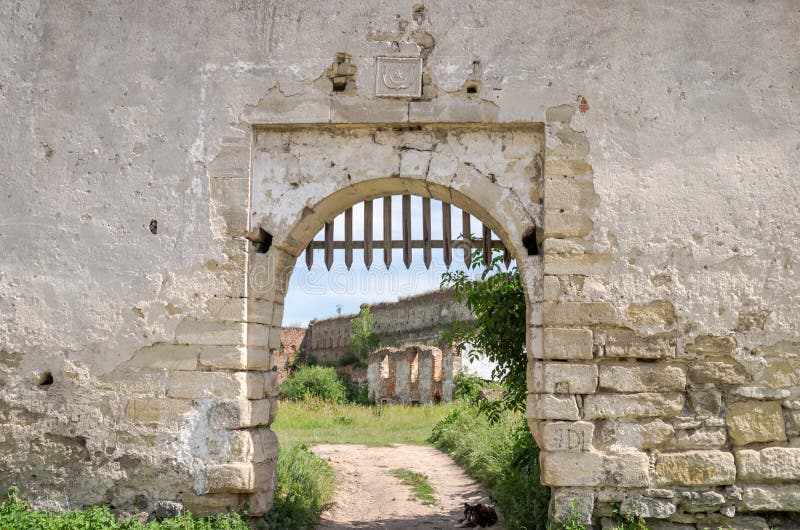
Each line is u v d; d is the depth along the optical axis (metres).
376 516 8.46
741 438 5.99
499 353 8.17
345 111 6.47
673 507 5.89
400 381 26.06
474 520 7.80
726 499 5.95
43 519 5.80
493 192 6.44
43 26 6.86
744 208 6.22
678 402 6.03
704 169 6.27
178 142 6.61
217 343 6.36
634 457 5.94
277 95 6.55
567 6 6.47
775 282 6.14
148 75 6.70
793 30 6.38
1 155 6.76
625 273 6.17
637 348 6.09
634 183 6.26
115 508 6.27
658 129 6.31
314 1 6.62
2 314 6.59
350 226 7.08
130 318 6.46
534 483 7.44
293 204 6.56
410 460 12.80
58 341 6.52
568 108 6.35
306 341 38.41
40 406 6.46
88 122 6.71
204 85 6.63
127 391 6.39
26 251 6.64
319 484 9.13
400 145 6.56
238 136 6.55
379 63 6.50
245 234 6.47
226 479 6.17
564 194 6.26
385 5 6.57
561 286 6.17
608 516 5.96
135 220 6.57
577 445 5.97
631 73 6.38
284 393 29.52
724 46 6.38
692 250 6.19
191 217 6.52
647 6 6.43
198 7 6.71
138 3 6.77
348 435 16.95
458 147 6.52
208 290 6.42
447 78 6.44
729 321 6.11
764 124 6.30
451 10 6.52
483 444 11.55
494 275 8.10
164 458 6.27
